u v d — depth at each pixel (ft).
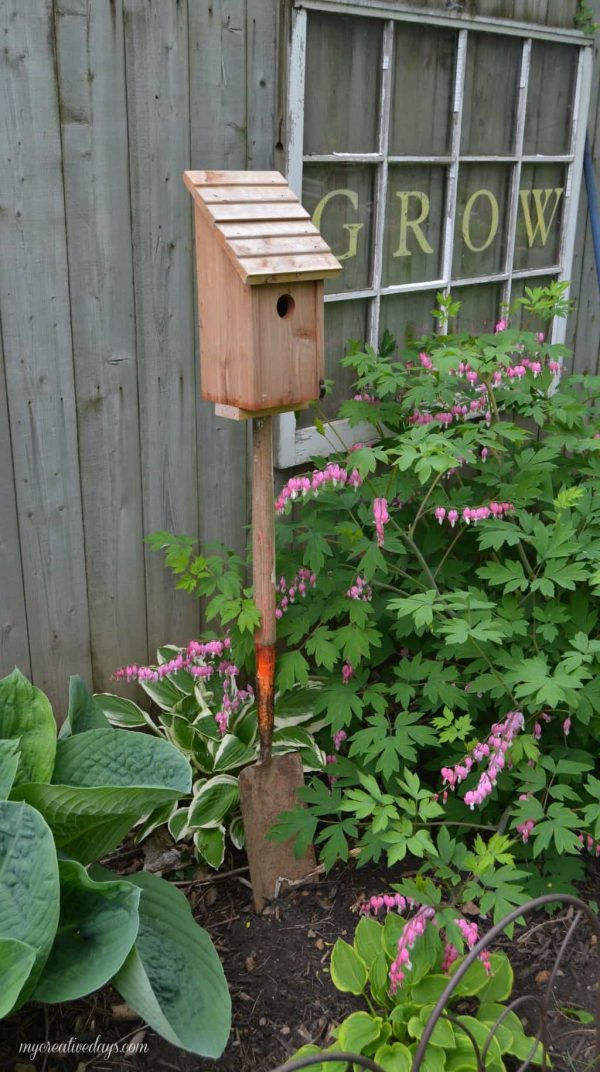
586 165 13.05
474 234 11.65
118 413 8.43
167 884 7.02
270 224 7.07
